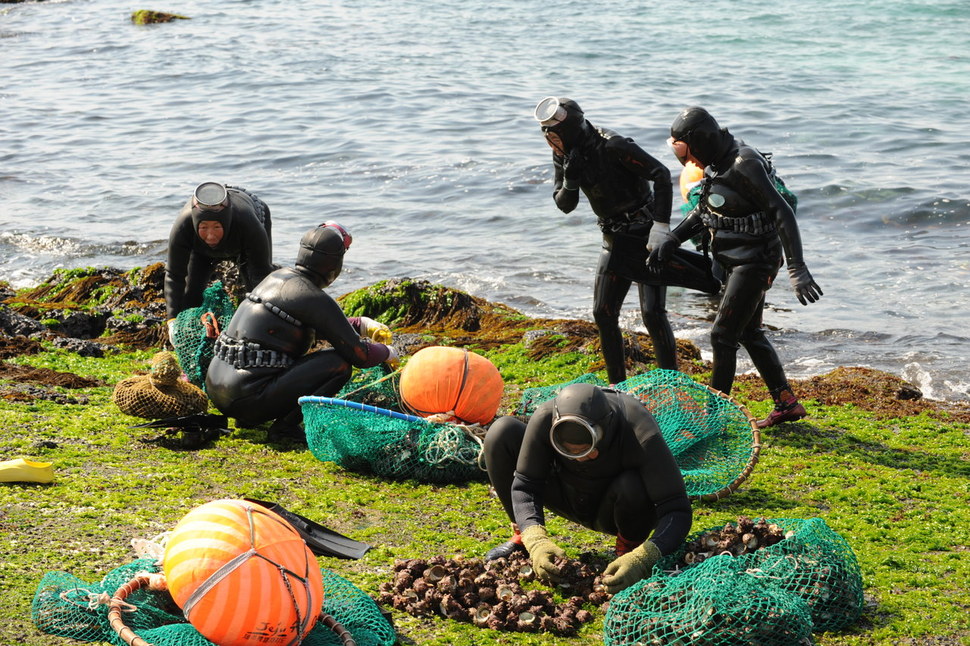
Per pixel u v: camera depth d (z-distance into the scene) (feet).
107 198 67.67
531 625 16.74
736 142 25.75
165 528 19.70
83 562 18.04
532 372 32.68
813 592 16.80
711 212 26.12
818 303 46.11
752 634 15.24
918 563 19.38
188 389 26.05
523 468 17.85
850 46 121.90
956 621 17.25
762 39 128.98
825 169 69.56
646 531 18.19
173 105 98.63
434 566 17.76
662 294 28.43
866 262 51.98
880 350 39.70
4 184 71.41
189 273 30.60
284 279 25.61
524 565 18.57
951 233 56.70
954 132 79.25
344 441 23.44
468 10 163.43
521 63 116.98
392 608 17.29
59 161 77.87
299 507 21.49
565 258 54.60
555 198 27.86
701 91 98.68
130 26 153.58
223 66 118.32
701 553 17.46
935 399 33.65
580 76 108.37
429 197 66.85
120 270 45.19
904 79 101.71
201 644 14.83
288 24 152.87
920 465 24.98
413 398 24.53
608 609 16.19
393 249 56.80
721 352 26.76
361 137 82.84
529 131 83.66
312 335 25.91
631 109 90.89
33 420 25.95
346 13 163.73
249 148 80.64
